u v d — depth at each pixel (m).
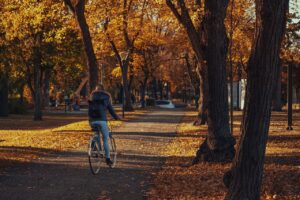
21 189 9.99
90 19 27.84
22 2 23.70
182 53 56.03
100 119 12.43
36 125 39.16
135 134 23.11
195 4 20.39
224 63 13.92
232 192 7.55
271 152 16.27
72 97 77.94
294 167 12.67
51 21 25.95
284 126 28.11
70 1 23.38
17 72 45.66
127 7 32.28
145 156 15.49
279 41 7.38
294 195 9.20
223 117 13.68
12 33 26.56
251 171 7.45
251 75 7.44
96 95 12.57
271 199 8.86
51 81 72.19
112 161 13.03
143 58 61.06
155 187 10.34
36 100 46.09
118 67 55.81
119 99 100.62
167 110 58.22
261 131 7.43
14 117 52.91
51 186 10.34
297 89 73.50
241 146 7.51
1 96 53.75
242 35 33.50
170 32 45.69
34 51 42.03
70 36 40.53
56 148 17.06
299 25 37.91
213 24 13.89
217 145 13.52
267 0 7.24
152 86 93.12
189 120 35.31
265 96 7.39
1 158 14.29
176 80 76.00
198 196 9.36
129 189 10.11
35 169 12.56
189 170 12.49
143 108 66.25
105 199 9.18
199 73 27.67
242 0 28.03
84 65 48.28
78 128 25.77
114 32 38.84
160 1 21.42
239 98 55.72
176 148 17.75
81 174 11.88
